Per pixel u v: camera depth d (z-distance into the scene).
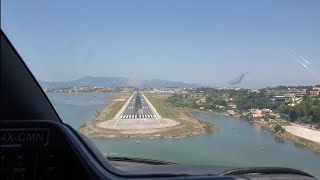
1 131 2.78
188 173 2.54
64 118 4.47
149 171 2.64
